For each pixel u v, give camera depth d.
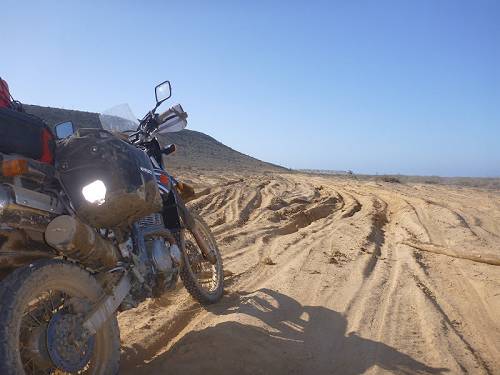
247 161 62.44
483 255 5.05
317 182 19.89
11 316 1.93
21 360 2.08
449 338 3.09
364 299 3.77
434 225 7.11
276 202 10.36
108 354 2.38
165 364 2.66
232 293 3.98
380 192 13.45
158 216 3.15
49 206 2.32
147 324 3.31
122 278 2.60
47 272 2.13
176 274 3.13
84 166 2.43
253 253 5.46
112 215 2.50
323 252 5.33
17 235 2.21
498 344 3.09
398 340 3.06
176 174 21.89
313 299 3.77
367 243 5.87
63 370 2.14
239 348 2.80
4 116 2.14
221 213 8.62
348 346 2.97
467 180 32.19
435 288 4.12
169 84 3.45
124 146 2.57
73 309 2.25
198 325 3.28
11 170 2.08
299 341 3.01
